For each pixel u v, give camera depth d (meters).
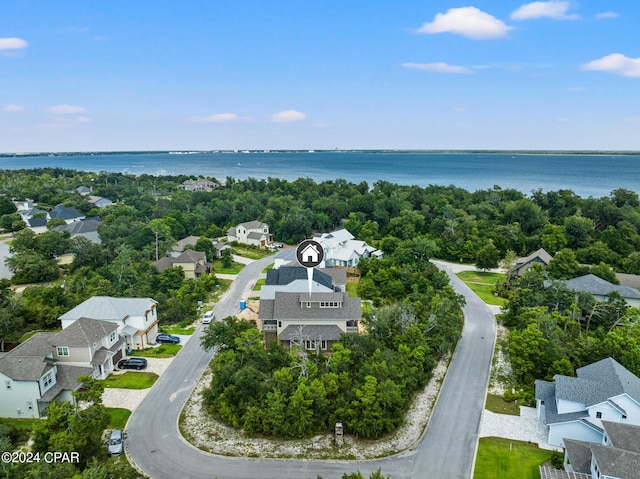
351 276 82.06
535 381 41.75
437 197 139.00
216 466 33.06
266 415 36.41
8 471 26.08
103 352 46.03
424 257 84.94
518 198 142.62
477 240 99.06
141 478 31.45
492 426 38.56
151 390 43.69
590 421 35.25
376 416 36.06
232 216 125.31
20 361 39.34
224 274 85.44
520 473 32.50
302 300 52.72
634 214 109.56
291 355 42.75
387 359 42.41
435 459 34.06
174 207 136.75
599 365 41.09
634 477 27.42
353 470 32.78
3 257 89.25
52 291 58.19
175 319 61.03
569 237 100.25
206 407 40.88
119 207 130.38
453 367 49.25
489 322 62.16
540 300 60.09
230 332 46.22
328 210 131.75
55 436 30.33
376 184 170.12
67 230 97.00
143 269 77.19
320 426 37.16
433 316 52.16
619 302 58.28
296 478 31.84
